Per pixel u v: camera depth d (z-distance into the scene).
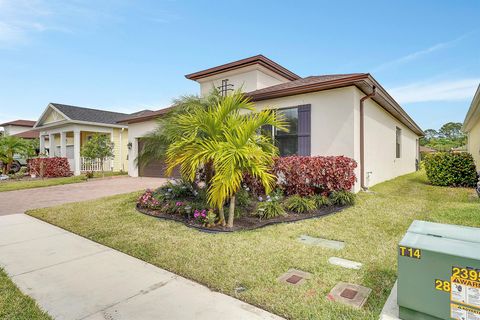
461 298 1.97
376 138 10.23
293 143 9.21
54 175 15.65
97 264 3.63
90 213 6.46
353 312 2.36
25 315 2.49
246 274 3.14
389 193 8.19
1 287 3.02
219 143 4.75
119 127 18.81
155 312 2.49
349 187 6.61
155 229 5.04
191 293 2.82
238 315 2.41
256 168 4.73
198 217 5.30
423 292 2.12
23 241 4.66
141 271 3.39
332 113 8.34
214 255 3.72
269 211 5.58
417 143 21.80
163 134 7.02
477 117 12.09
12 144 16.48
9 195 9.72
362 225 4.95
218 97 6.81
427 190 8.76
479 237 2.32
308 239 4.35
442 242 2.22
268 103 9.73
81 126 17.45
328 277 3.00
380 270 3.14
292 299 2.60
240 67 12.71
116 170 19.31
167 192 6.95
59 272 3.40
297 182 6.61
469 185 9.43
